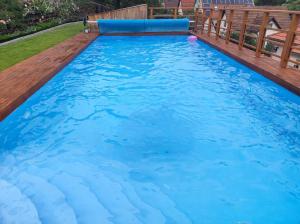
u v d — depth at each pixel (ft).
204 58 28.30
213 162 12.05
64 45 30.12
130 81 21.54
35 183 10.62
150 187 10.57
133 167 11.73
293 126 14.73
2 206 9.45
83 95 18.79
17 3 41.16
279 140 13.51
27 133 14.11
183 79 22.02
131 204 9.70
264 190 10.39
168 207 9.62
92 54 29.45
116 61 27.12
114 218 9.11
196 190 10.44
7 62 22.61
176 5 118.83
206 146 13.20
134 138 13.87
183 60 27.68
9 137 13.74
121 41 37.35
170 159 12.26
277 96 18.31
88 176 11.12
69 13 56.49
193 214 9.32
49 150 12.76
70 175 11.14
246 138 13.76
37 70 20.01
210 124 15.16
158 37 40.42
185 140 13.70
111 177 11.08
